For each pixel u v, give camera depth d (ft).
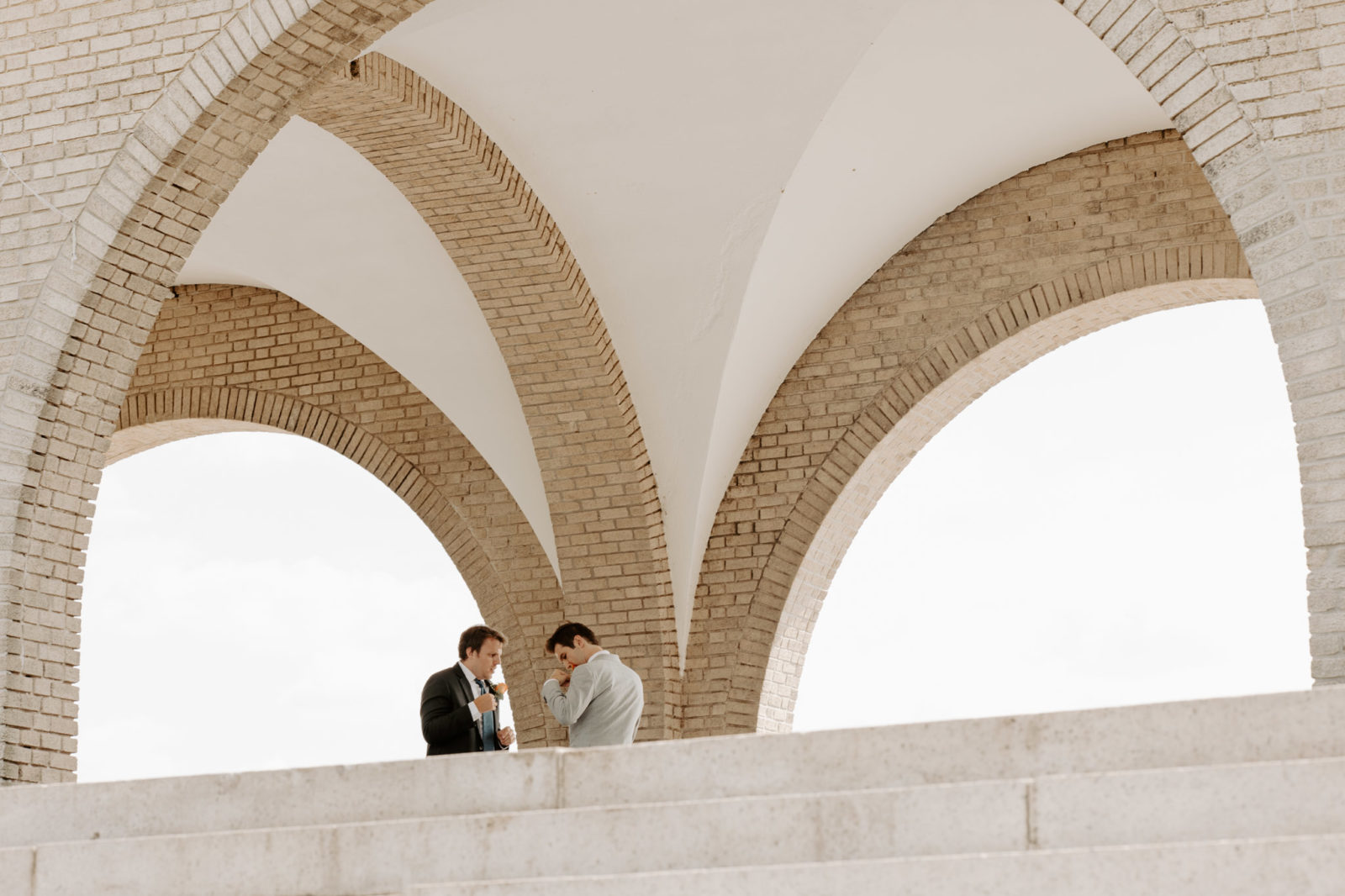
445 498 44.91
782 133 36.52
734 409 41.57
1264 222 21.13
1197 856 13.32
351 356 46.78
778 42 34.47
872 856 15.57
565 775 17.93
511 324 40.14
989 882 13.83
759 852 16.01
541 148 37.14
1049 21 34.96
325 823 18.61
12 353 26.96
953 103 37.50
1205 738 15.99
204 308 48.57
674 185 37.81
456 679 25.55
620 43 34.24
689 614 42.27
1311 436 20.45
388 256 41.83
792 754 17.25
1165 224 39.65
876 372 41.52
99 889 17.90
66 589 27.27
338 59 27.53
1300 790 14.46
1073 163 40.70
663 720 41.37
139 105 27.27
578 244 39.29
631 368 41.01
